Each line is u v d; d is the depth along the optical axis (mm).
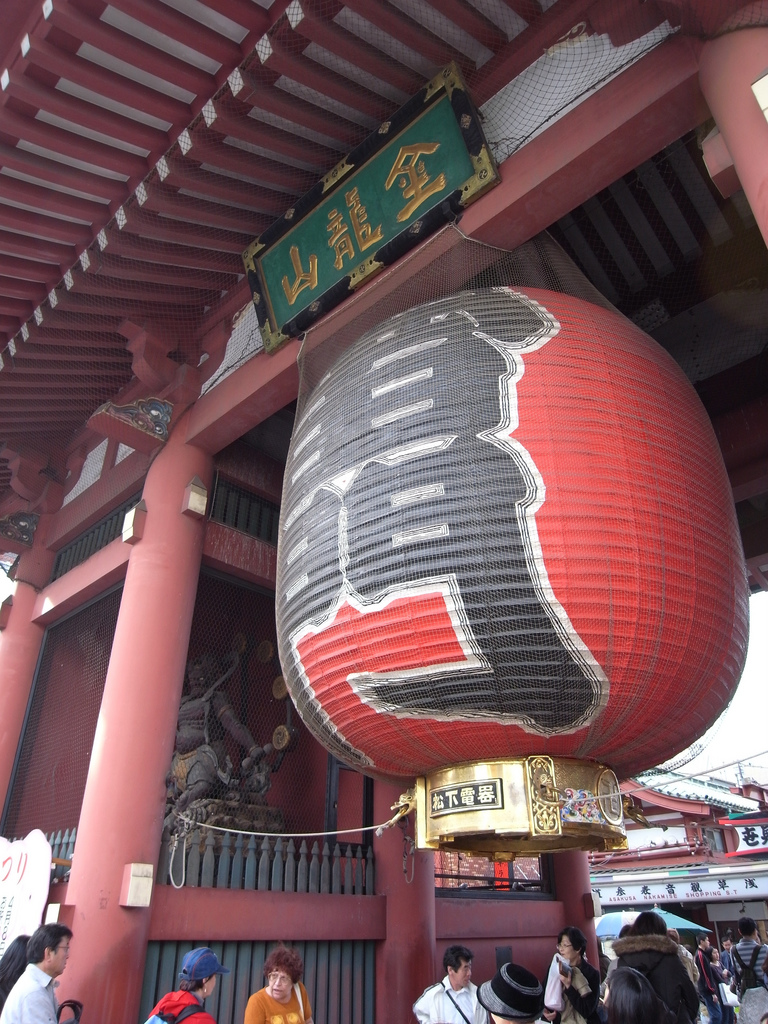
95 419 6387
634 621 3062
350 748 3641
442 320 3869
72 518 8500
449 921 6805
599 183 4266
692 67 3689
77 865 5145
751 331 6352
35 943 3781
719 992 8070
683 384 3873
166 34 4320
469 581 3057
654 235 6395
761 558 7086
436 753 3352
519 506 3121
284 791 7355
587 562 3049
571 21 4324
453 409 3451
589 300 4574
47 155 5227
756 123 3041
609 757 3400
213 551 6648
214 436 6629
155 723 5578
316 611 3475
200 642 7367
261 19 4316
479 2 4371
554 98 4352
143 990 4871
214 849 5672
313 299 5434
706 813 16797
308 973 5645
